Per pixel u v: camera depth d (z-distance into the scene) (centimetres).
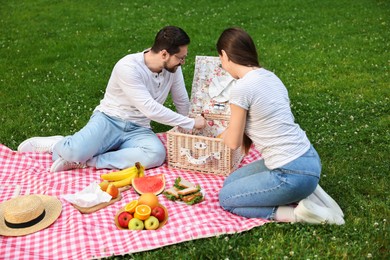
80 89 768
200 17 1166
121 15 1196
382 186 468
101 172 516
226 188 428
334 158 533
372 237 388
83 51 949
